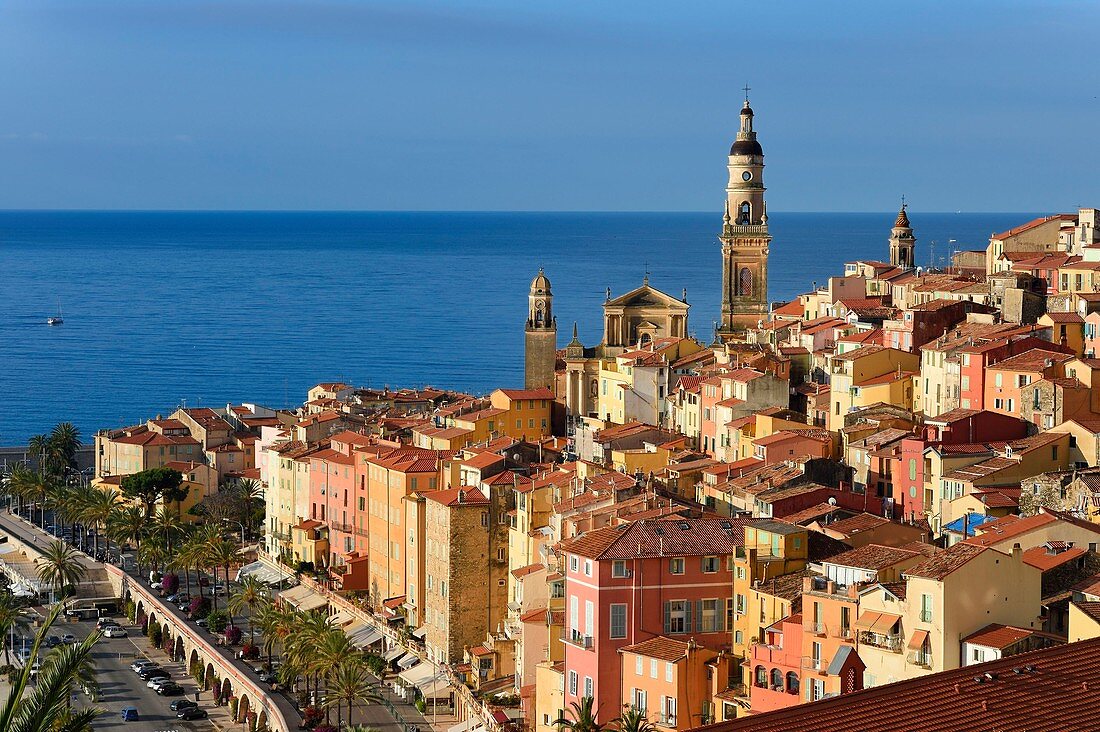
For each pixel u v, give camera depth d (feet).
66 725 410.72
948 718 360.07
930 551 629.10
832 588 622.95
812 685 616.80
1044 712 364.17
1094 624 557.33
